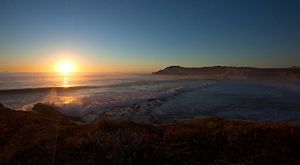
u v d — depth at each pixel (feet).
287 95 150.71
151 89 193.26
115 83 266.16
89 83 261.85
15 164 21.86
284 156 23.57
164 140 28.43
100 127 33.24
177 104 109.19
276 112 91.20
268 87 221.87
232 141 27.61
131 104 108.17
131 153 22.35
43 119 48.29
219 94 154.51
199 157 23.06
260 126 34.78
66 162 21.42
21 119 45.91
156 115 84.33
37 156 23.35
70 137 29.30
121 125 35.83
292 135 29.68
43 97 131.23
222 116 83.15
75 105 97.96
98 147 24.29
